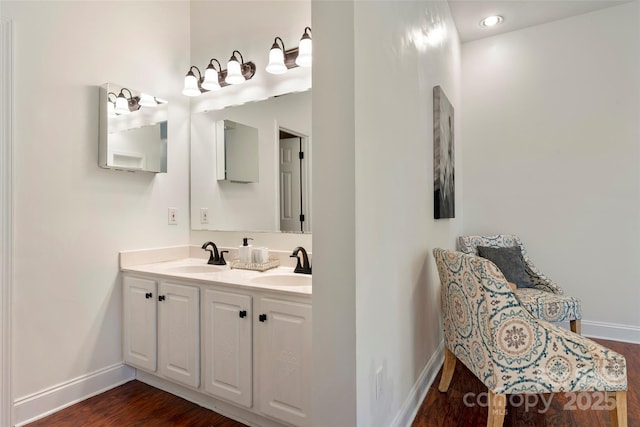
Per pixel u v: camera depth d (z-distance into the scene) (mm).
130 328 2191
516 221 3244
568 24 3037
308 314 1508
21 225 1782
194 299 1897
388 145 1562
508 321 1454
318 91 1292
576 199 3002
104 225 2164
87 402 1984
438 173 2381
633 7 2793
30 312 1815
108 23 2199
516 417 1794
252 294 1688
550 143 3107
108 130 2141
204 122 2670
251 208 2426
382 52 1501
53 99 1918
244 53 2508
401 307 1702
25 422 1774
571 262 3020
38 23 1857
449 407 1876
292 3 2316
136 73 2355
